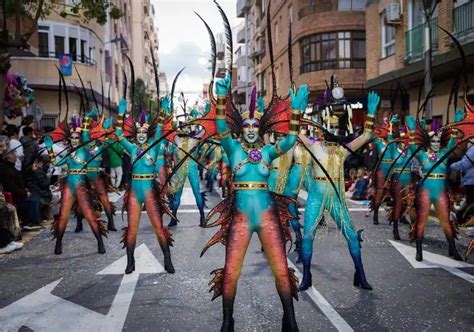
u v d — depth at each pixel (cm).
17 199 961
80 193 788
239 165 452
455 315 516
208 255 781
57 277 662
